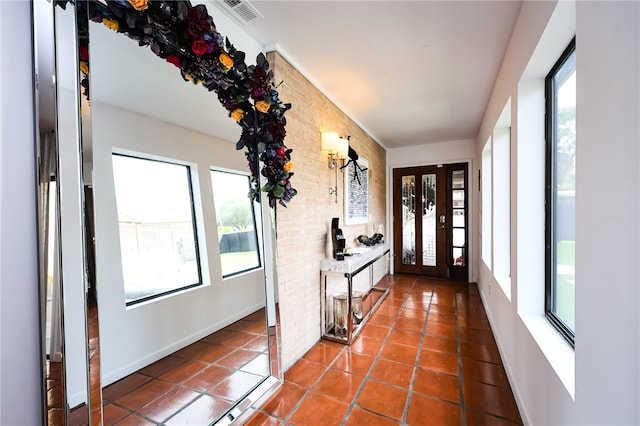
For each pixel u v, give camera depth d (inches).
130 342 49.1
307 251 97.8
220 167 68.9
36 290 35.7
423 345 100.4
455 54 84.7
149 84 53.2
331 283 117.1
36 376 35.7
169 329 56.6
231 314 69.6
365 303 146.8
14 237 34.0
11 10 33.9
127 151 49.1
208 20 53.1
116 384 46.4
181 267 59.5
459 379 79.7
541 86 67.6
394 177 212.7
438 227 200.4
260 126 75.7
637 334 25.6
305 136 96.3
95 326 40.2
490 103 115.6
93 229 41.0
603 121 30.4
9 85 33.7
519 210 70.3
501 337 92.7
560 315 62.1
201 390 61.0
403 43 79.2
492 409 67.5
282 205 78.1
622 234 27.6
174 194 58.3
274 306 79.0
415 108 129.5
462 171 193.3
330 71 95.0
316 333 103.0
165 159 56.6
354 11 66.1
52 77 35.6
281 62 82.8
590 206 33.0
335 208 121.3
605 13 29.8
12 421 34.1
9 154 33.7
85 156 39.1
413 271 208.7
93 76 43.6
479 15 67.8
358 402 70.2
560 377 44.1
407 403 69.7
